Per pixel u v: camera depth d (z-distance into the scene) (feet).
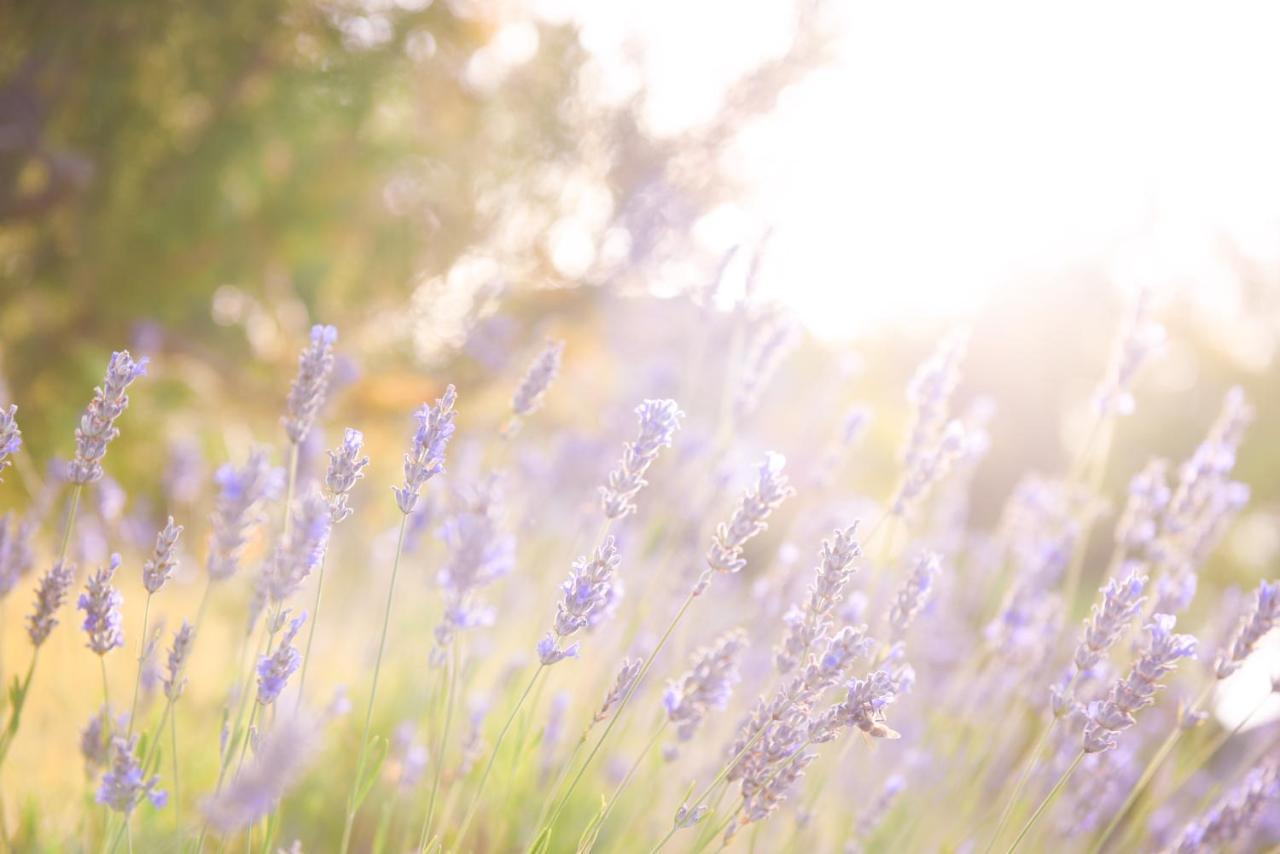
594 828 6.20
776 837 9.80
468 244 24.18
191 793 8.77
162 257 20.65
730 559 5.74
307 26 21.45
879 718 6.00
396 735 9.78
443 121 24.58
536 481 13.47
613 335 21.04
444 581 7.29
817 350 20.17
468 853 8.67
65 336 19.94
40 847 7.42
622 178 22.76
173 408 19.63
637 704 10.22
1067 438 67.05
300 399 5.85
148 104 20.22
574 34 24.14
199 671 11.72
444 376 22.38
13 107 17.54
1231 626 11.19
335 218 22.57
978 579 14.78
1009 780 9.52
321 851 9.42
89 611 5.95
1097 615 6.27
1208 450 9.81
